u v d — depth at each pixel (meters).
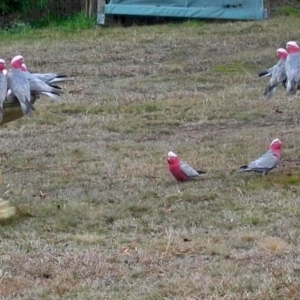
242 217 10.46
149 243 9.62
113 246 9.61
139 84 19.91
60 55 23.52
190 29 26.30
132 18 28.72
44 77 10.65
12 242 9.77
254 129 15.49
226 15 27.80
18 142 14.99
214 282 8.37
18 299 8.16
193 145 14.39
